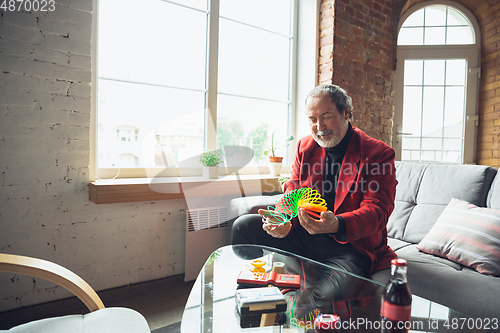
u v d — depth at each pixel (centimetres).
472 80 338
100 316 94
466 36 341
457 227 156
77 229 180
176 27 233
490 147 334
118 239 195
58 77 170
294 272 112
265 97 290
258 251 135
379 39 321
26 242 166
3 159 158
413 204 198
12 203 161
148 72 221
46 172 170
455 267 145
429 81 341
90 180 190
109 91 206
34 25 163
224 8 262
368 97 313
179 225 219
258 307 83
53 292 174
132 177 213
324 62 293
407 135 342
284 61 303
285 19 303
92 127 196
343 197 154
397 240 190
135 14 215
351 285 100
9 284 162
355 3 299
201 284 102
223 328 77
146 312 177
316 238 160
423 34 342
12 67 158
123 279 198
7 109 158
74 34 174
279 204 154
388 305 66
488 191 169
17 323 162
